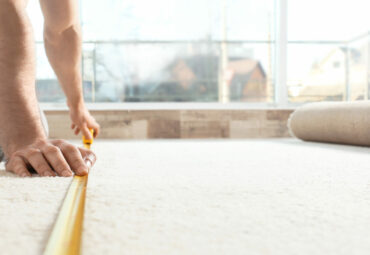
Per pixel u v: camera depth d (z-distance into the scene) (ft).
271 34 8.70
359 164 2.73
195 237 0.94
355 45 11.60
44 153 2.03
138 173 2.16
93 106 7.75
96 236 0.94
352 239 0.94
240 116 7.37
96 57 9.77
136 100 16.65
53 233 0.94
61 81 3.52
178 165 2.62
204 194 1.52
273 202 1.38
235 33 16.52
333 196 1.51
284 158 3.18
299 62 9.53
